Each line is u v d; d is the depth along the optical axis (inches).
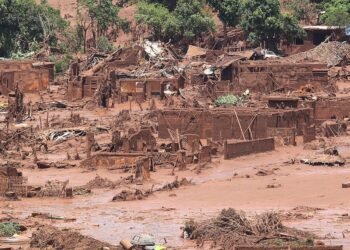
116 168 4953.3
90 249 3248.0
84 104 7426.2
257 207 3941.9
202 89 7603.4
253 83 7760.8
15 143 5777.6
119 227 3631.9
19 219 3779.5
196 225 3432.6
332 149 5305.1
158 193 4347.9
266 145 5413.4
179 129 5782.5
